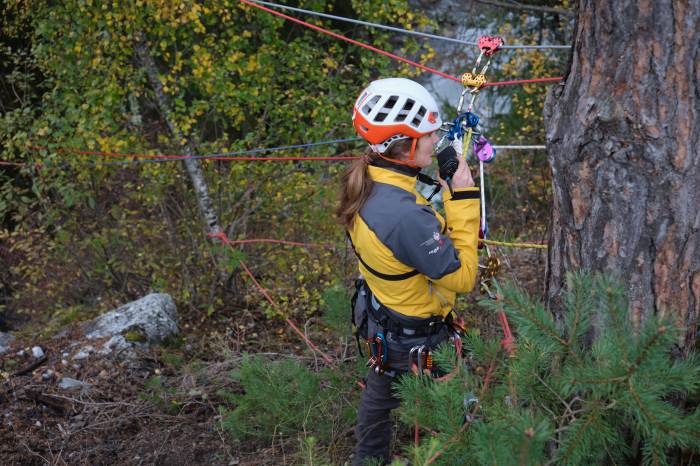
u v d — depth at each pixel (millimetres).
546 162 6402
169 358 4289
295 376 3139
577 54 2100
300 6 5516
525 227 5867
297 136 5453
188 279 5293
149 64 5258
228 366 4117
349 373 3252
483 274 2357
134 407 3746
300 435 3100
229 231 5344
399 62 5414
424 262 2074
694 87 1901
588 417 1837
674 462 2145
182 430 3527
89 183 5371
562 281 2260
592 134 2053
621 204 2057
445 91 8766
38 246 5480
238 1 5129
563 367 2033
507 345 2209
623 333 1797
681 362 1811
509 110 7770
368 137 2115
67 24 5141
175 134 5109
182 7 4711
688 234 1997
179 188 5492
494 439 1753
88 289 5887
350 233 2258
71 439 3520
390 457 2885
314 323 4941
